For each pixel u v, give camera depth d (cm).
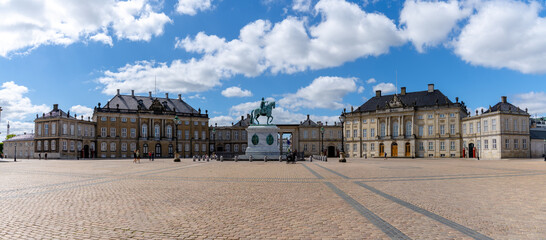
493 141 7038
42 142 8512
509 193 1509
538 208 1154
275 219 1002
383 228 894
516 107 7238
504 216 1031
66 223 950
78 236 823
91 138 9062
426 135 8494
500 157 6806
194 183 1942
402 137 8650
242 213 1085
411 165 4041
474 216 1031
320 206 1202
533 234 834
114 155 9231
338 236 822
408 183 1931
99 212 1096
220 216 1041
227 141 11081
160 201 1306
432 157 8325
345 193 1519
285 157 5325
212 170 3053
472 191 1577
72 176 2434
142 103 9919
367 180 2103
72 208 1161
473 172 2794
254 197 1406
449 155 8106
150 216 1039
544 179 2166
